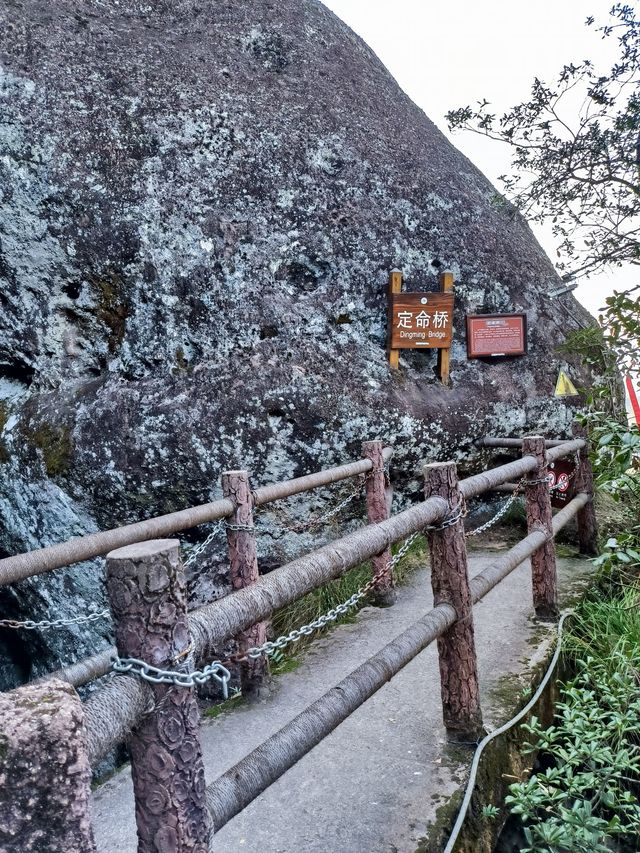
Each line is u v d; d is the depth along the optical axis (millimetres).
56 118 3898
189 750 1140
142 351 3840
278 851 1920
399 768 2256
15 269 3977
